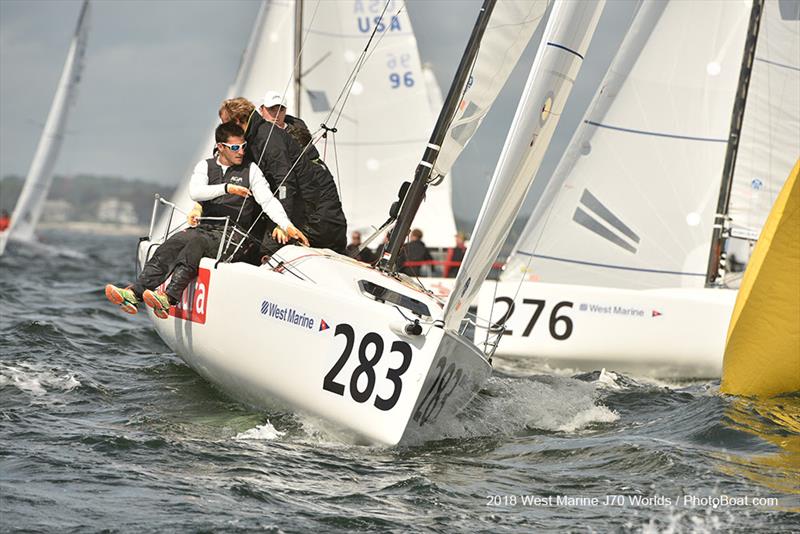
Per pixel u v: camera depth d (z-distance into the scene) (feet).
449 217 184.03
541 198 127.85
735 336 84.33
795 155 126.62
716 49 126.41
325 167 79.77
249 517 50.96
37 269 254.27
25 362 86.84
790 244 82.43
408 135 170.50
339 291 66.18
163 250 73.61
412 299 70.28
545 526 52.44
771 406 81.15
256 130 76.28
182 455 61.11
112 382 82.58
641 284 126.93
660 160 126.62
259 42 157.79
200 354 75.66
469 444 68.54
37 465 57.31
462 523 52.37
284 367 67.56
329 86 165.68
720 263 126.62
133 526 49.16
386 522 51.62
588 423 77.41
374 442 63.87
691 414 78.79
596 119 127.44
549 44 68.95
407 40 168.76
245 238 74.43
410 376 62.03
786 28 126.11
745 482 60.70
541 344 114.11
